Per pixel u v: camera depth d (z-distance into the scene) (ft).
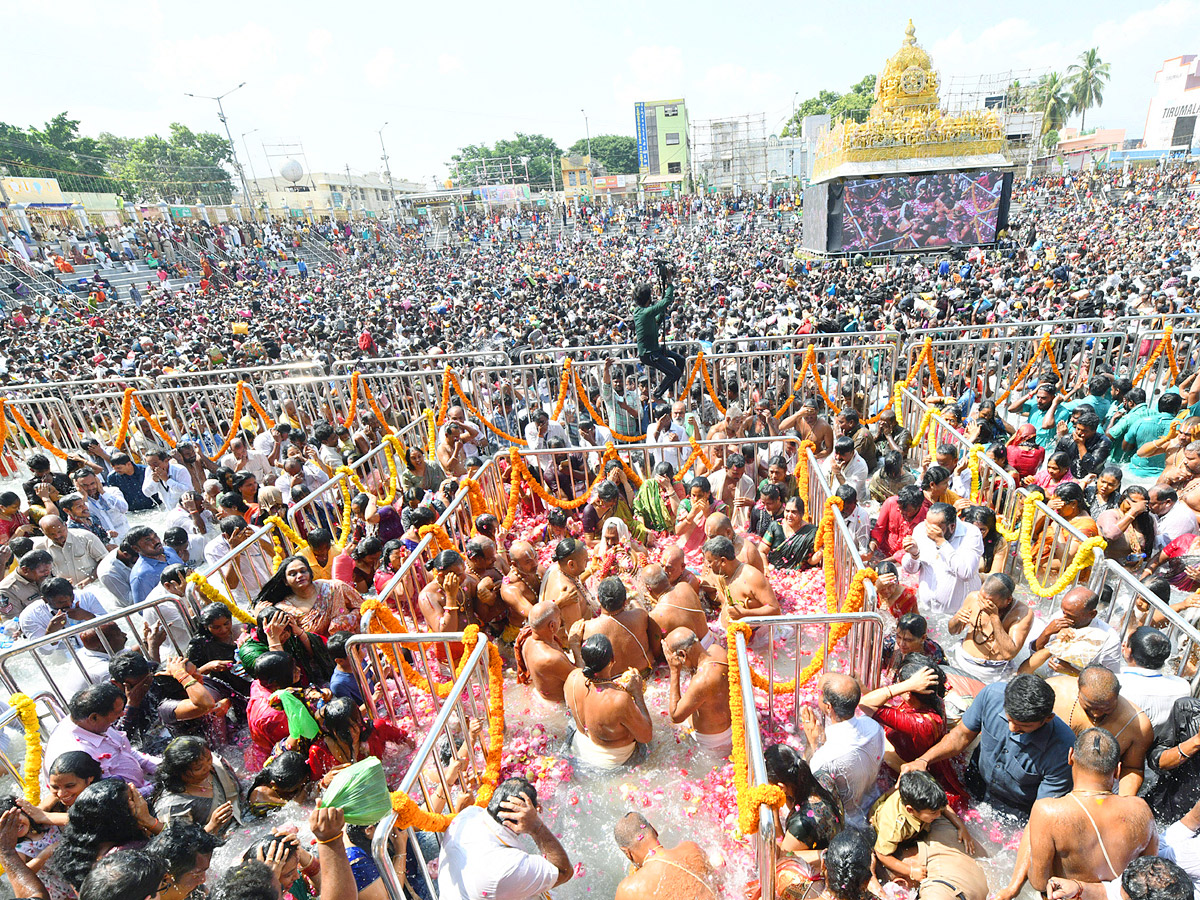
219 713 15.29
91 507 27.50
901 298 61.77
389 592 16.35
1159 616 15.11
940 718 13.30
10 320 87.25
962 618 15.98
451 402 39.22
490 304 82.64
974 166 96.68
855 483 25.05
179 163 263.90
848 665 16.75
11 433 38.58
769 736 14.93
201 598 18.92
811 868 10.31
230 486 25.70
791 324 50.01
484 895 10.20
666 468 24.53
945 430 27.12
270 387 39.52
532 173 377.50
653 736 15.20
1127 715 11.66
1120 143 298.76
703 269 107.76
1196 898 10.45
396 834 10.45
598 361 36.17
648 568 17.11
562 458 27.58
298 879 10.85
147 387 40.52
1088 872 9.77
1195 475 21.06
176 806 12.87
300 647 16.69
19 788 14.60
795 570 21.36
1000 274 76.13
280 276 134.51
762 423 29.35
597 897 12.01
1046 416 28.94
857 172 98.32
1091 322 40.40
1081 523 18.40
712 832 12.87
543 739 15.51
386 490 28.84
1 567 23.07
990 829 12.41
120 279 115.44
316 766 13.94
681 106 286.66
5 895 10.82
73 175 200.75
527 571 18.89
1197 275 65.72
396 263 164.04
